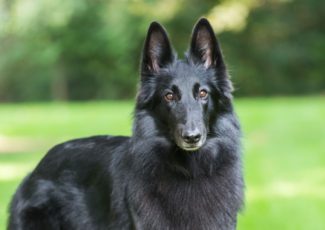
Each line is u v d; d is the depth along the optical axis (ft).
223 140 20.47
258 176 45.62
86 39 148.25
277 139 62.69
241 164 21.01
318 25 151.23
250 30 147.84
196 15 142.51
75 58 152.56
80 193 22.81
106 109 98.32
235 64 144.66
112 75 153.38
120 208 20.79
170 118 19.85
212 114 20.31
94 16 146.61
